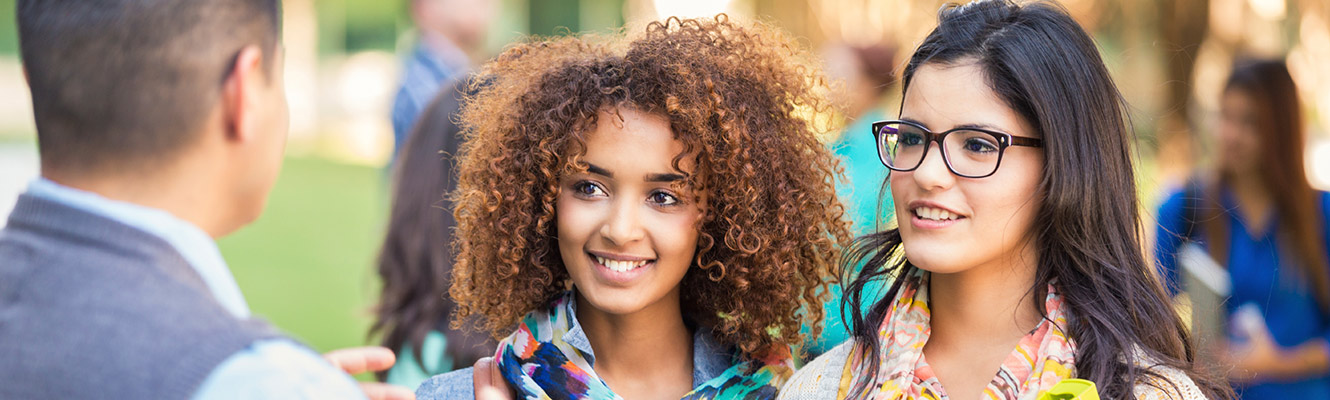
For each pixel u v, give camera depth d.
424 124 2.55
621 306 1.58
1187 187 2.95
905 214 1.52
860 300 1.73
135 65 1.07
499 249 1.68
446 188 2.47
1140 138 2.60
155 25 1.08
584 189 1.60
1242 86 2.84
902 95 1.62
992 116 1.46
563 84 1.62
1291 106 2.83
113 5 1.07
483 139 1.75
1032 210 1.48
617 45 1.71
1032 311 1.53
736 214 1.65
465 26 4.61
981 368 1.53
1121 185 1.53
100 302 1.04
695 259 1.73
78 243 1.07
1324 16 4.24
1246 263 2.84
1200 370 1.52
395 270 2.46
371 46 21.50
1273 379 2.75
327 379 1.09
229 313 1.09
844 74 3.49
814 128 1.83
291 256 8.48
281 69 1.21
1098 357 1.44
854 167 2.60
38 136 1.12
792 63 1.84
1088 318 1.47
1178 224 2.91
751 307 1.71
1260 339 2.72
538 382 1.62
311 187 13.09
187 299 1.06
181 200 1.12
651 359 1.71
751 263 1.69
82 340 1.02
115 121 1.08
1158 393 1.42
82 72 1.07
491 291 1.73
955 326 1.56
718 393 1.66
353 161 16.17
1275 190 2.82
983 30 1.51
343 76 21.30
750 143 1.64
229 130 1.13
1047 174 1.46
